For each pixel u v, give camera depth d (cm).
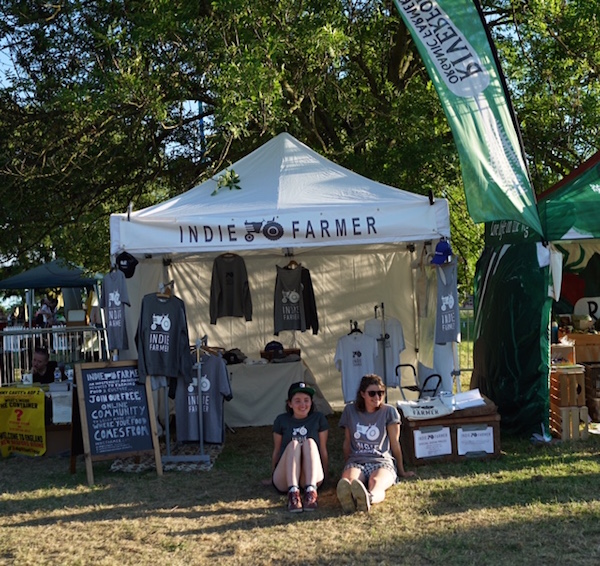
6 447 881
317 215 759
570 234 806
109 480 737
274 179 837
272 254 1077
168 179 1369
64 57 1229
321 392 1073
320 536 546
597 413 897
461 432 744
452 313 771
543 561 484
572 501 601
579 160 1343
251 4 1035
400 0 791
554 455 754
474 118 773
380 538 534
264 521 588
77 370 743
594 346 957
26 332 1122
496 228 976
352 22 1266
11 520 621
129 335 995
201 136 1321
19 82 1199
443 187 1341
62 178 1214
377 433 661
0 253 1353
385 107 1280
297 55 1135
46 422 875
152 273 1054
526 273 838
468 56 779
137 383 761
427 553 503
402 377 1073
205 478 732
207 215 762
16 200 1255
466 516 576
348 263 1102
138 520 604
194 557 516
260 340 1111
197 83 1170
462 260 1410
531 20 1209
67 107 1063
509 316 871
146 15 1052
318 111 1348
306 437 659
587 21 1216
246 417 988
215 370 805
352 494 591
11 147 1197
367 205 762
